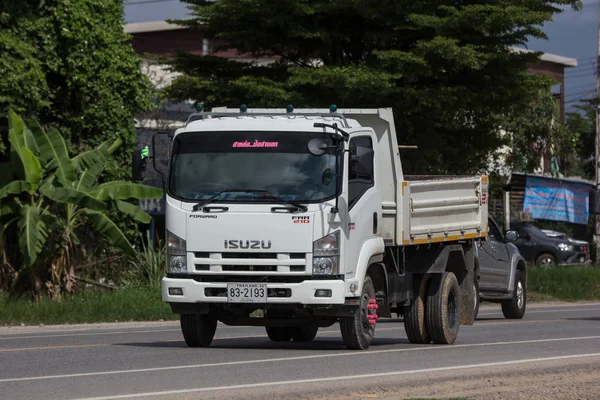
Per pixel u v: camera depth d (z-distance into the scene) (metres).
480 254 53.59
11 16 62.44
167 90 65.94
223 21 65.75
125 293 58.38
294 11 63.59
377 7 63.59
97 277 62.59
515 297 56.53
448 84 64.81
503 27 62.75
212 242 30.86
